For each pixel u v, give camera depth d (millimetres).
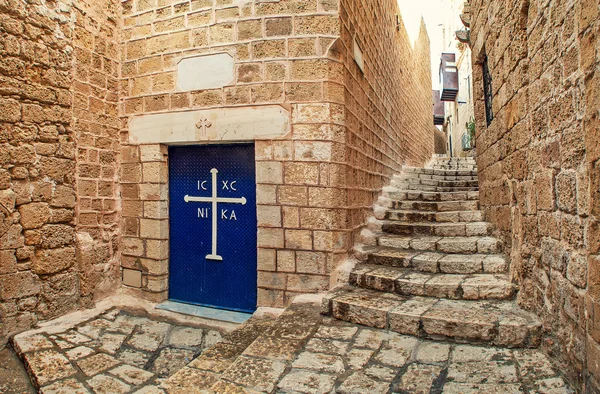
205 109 4418
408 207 6043
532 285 3246
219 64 4367
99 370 3365
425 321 3219
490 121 5059
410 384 2580
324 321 3605
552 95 2652
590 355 2133
